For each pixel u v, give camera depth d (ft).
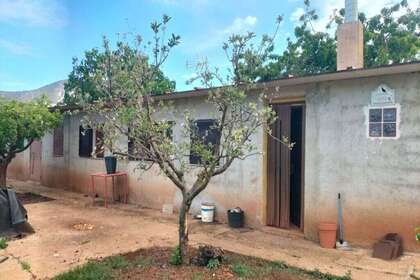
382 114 17.52
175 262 14.28
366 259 16.14
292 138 22.49
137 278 12.92
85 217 24.63
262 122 13.98
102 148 15.99
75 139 36.04
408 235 16.75
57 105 33.60
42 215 25.05
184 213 14.38
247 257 16.15
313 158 19.80
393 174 17.17
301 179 21.66
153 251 16.65
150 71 14.79
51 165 39.47
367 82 17.98
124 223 22.97
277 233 20.94
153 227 21.93
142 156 14.37
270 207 22.44
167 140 14.10
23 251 16.92
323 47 48.11
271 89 21.02
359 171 18.17
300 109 22.35
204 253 14.43
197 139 15.52
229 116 16.97
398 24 50.01
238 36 13.75
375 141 17.70
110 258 15.51
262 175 22.13
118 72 14.71
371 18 50.01
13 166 46.42
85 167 34.83
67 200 31.35
